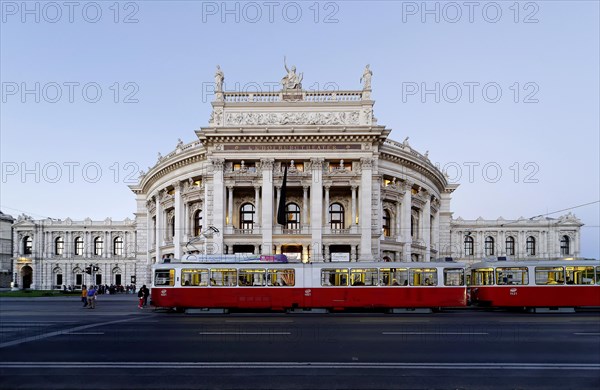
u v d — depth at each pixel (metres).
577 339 21.50
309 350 18.36
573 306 37.28
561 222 93.69
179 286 37.03
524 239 94.19
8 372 14.80
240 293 36.88
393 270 37.19
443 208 79.00
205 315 34.72
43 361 16.38
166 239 69.06
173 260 38.66
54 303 50.22
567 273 37.69
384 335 22.45
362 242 54.09
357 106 55.94
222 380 13.78
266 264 37.34
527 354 17.77
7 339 21.47
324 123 55.78
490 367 15.52
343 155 55.22
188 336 22.11
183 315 34.75
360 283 37.03
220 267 37.28
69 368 15.28
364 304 36.78
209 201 55.53
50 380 13.82
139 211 82.00
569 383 13.67
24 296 60.75
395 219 60.97
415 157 62.34
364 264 37.25
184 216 63.75
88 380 13.81
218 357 16.98
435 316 33.28
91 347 19.14
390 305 36.78
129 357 17.02
